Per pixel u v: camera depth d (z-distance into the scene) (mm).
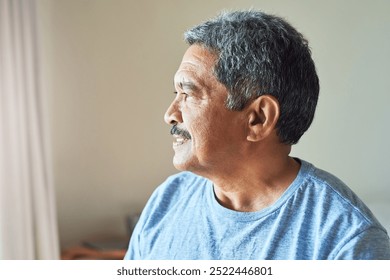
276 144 1349
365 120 3797
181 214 1476
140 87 3900
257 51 1282
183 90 1339
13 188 3318
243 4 3852
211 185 1453
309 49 1374
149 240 1513
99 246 3602
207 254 1377
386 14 3762
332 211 1294
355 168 3826
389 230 3072
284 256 1290
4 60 3270
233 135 1325
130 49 3854
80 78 3773
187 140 1356
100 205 3902
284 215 1319
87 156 3846
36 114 3354
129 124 3906
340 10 3766
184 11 3900
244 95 1301
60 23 3695
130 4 3824
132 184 3951
